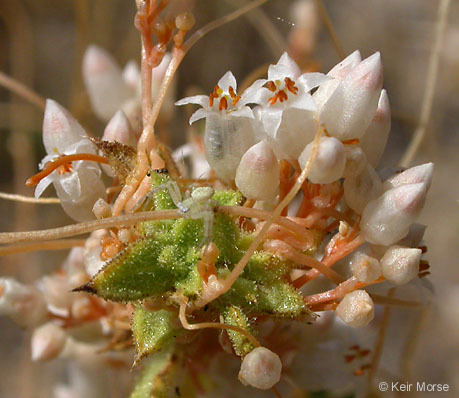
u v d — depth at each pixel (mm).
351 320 50
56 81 148
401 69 152
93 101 76
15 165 119
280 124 52
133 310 53
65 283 63
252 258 50
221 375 60
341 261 53
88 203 56
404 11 155
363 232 51
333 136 52
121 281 48
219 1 142
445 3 81
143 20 55
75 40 149
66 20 149
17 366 121
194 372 58
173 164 55
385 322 66
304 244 52
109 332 63
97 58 75
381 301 55
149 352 49
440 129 147
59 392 80
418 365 125
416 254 50
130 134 58
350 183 52
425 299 57
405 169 56
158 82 68
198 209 49
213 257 48
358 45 155
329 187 53
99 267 54
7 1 123
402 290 56
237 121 53
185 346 56
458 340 126
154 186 51
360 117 52
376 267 50
